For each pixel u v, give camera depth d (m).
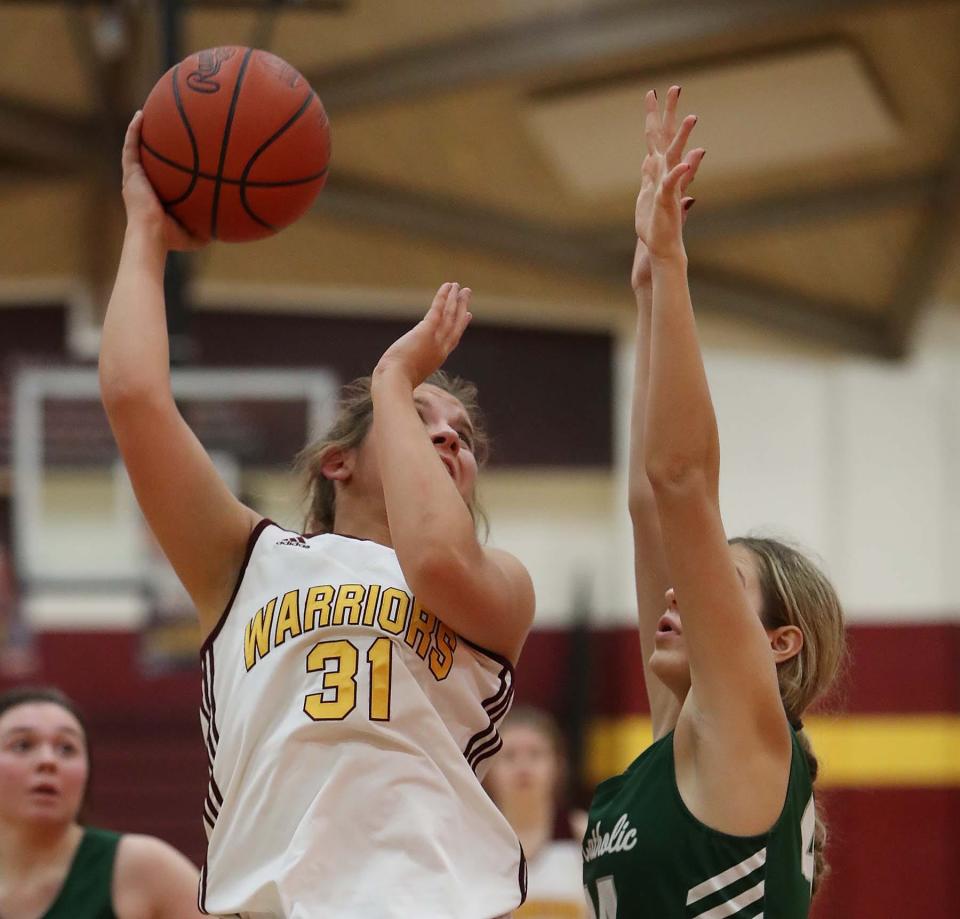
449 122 18.89
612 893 5.62
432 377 6.88
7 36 17.39
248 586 5.82
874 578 22.30
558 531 21.12
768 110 17.86
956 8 15.86
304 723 5.38
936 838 20.41
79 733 9.28
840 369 22.98
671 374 5.31
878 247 21.05
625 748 20.31
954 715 20.83
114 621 18.94
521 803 12.44
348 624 5.52
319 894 5.14
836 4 15.71
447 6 16.86
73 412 19.61
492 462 21.22
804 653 6.08
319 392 19.28
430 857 5.20
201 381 19.09
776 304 22.45
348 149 19.58
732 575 5.34
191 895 9.12
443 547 5.38
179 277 13.38
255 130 6.27
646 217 5.59
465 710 5.61
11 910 8.88
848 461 22.66
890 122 18.06
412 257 21.66
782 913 5.36
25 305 20.12
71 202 20.30
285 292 21.81
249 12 16.73
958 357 22.77
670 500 5.31
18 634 18.80
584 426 21.41
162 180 6.29
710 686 5.38
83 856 9.09
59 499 19.19
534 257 21.44
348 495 6.28
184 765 18.69
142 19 16.09
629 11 16.81
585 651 20.61
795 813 5.47
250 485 18.77
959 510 22.44
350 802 5.28
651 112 5.84
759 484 22.58
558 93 18.05
